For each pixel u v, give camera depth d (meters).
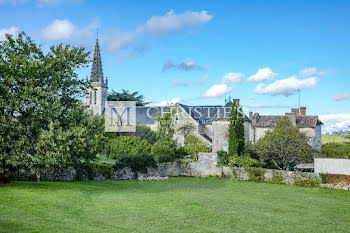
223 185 33.41
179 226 16.03
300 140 39.81
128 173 35.81
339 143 50.06
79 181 29.77
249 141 52.62
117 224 15.31
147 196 24.12
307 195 28.50
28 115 21.56
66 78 24.69
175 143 47.41
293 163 44.25
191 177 39.62
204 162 40.59
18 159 20.56
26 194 18.80
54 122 21.92
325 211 22.33
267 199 26.11
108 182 31.20
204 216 18.73
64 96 24.73
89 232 13.24
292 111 61.09
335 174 32.75
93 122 29.05
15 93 20.64
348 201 26.09
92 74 84.88
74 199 19.52
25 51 23.25
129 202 20.88
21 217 14.25
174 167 40.62
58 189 22.17
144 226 15.46
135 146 45.31
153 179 36.34
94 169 32.38
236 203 23.64
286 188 32.12
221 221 17.88
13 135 20.81
